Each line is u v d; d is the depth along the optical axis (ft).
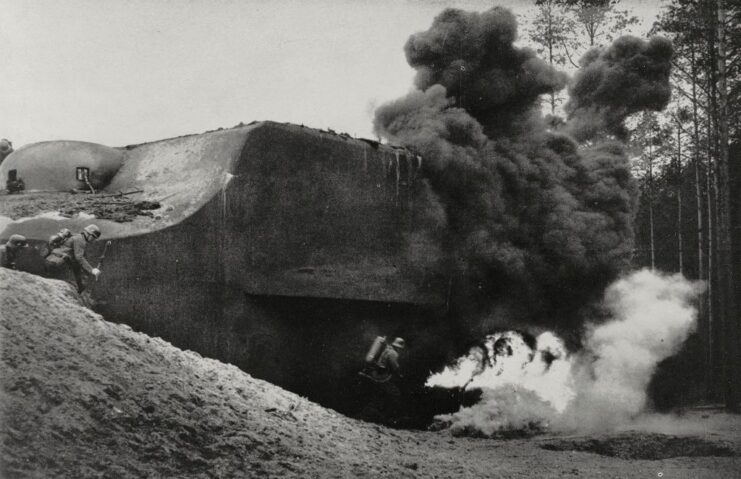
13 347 23.31
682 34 73.51
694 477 33.65
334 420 35.37
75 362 24.07
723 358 73.15
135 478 20.30
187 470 21.93
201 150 44.09
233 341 40.91
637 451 41.96
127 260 37.32
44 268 36.19
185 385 27.30
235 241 41.22
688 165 93.81
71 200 42.52
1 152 55.57
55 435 20.25
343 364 47.62
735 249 85.81
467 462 33.94
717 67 71.61
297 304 44.62
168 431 23.07
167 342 36.17
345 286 46.34
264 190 42.63
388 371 46.50
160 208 40.86
